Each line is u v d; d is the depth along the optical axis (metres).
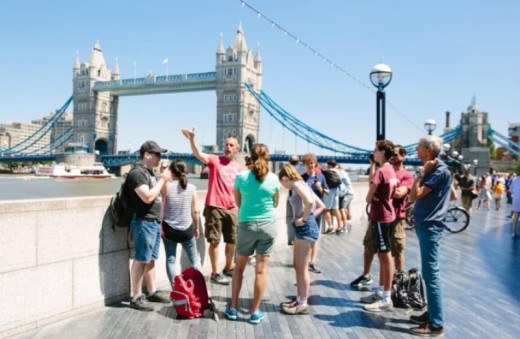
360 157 74.62
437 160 5.29
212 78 132.00
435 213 5.28
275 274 7.96
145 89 144.62
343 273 8.12
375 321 5.68
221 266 8.42
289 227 11.12
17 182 89.25
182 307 5.65
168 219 6.43
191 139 7.10
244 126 128.50
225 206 7.37
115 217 5.94
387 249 6.16
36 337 4.98
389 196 6.22
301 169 9.76
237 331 5.28
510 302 6.50
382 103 10.66
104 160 128.38
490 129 81.88
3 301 4.95
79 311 5.73
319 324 5.55
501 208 23.78
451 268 8.59
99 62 157.38
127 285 6.40
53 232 5.43
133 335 5.09
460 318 5.84
